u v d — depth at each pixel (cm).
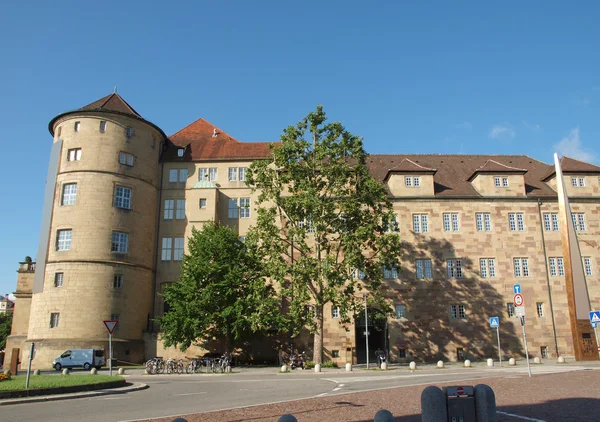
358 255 3509
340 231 3719
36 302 4191
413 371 3138
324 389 2039
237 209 4869
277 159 3650
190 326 3847
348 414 1332
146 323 4516
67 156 4456
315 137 3759
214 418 1304
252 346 4391
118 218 4391
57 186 4388
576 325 4112
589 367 2997
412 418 1223
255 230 3594
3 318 9469
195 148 5172
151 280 4656
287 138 3719
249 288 3938
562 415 1203
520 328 4419
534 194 4744
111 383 2159
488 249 4559
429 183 4662
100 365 3931
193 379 2838
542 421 1126
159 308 4644
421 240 4534
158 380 2788
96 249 4228
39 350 3991
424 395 845
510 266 4538
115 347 4119
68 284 4125
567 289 4225
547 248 4600
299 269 3416
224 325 3953
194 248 4150
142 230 4569
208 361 3544
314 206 3456
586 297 4181
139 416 1384
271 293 3931
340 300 3503
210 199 4778
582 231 4656
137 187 4584
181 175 4962
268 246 3553
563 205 4306
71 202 4347
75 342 4000
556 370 2762
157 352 4375
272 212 3653
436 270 4484
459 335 4372
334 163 3656
